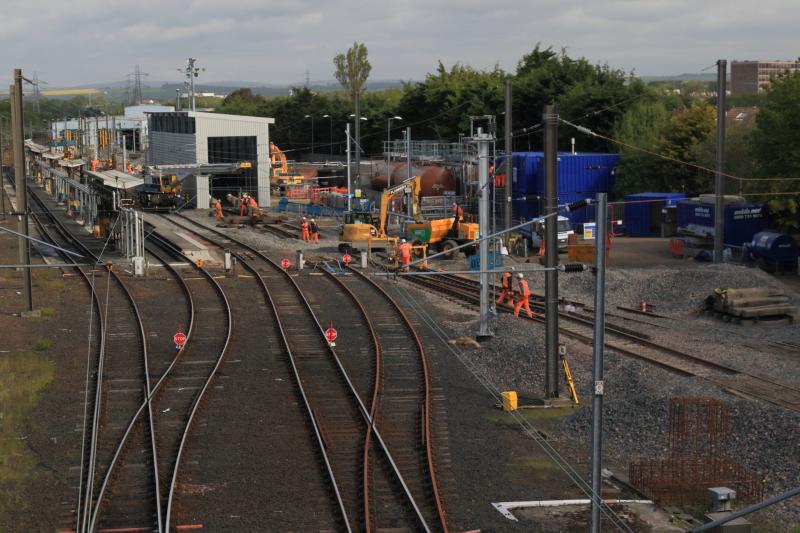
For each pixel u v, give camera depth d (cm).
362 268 5278
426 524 1706
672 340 3262
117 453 2098
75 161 9481
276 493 1892
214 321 3753
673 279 4275
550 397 2608
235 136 9775
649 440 2184
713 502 1794
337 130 14200
